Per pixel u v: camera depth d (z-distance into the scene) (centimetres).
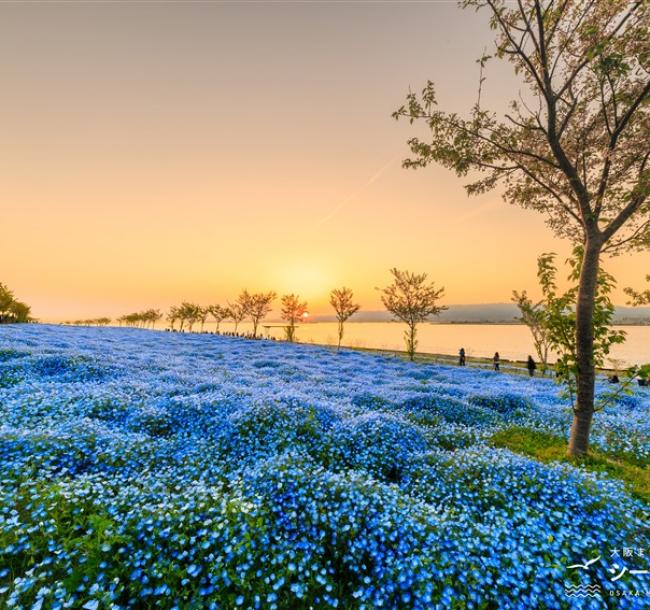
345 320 5175
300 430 1021
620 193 1005
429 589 429
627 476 884
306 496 614
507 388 2278
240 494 611
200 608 396
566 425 1392
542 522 583
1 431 752
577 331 1004
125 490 586
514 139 1031
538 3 866
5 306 7638
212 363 2870
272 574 446
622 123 935
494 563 469
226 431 966
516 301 3141
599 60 816
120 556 457
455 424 1340
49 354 1862
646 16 795
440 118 1037
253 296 7781
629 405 1891
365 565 493
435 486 746
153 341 4544
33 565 443
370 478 691
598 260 969
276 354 3975
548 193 1206
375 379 2564
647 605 441
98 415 1061
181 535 470
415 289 4156
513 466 782
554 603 432
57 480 602
